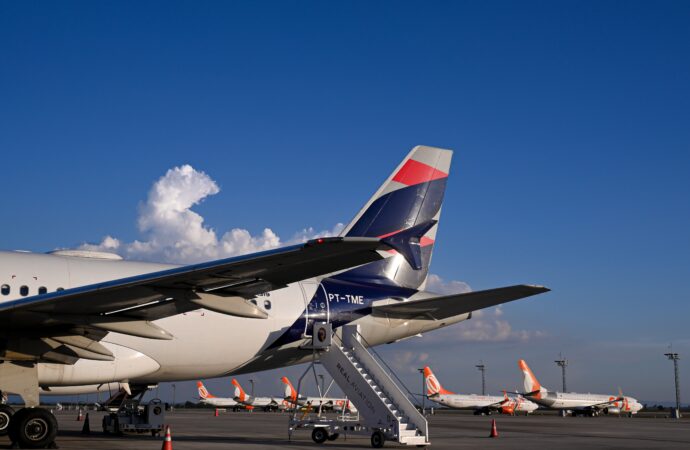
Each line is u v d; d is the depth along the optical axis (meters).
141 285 14.34
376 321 23.70
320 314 22.72
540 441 24.92
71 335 16.80
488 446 21.50
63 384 19.27
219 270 14.17
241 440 22.23
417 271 25.20
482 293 19.88
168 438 15.16
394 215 24.86
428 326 24.97
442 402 91.12
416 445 19.97
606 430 36.16
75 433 25.55
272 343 22.02
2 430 17.34
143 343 20.22
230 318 21.34
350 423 20.59
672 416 115.56
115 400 25.69
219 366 21.77
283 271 15.05
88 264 19.89
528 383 90.50
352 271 24.05
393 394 20.59
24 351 16.53
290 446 19.61
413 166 25.41
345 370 21.41
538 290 18.56
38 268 18.92
